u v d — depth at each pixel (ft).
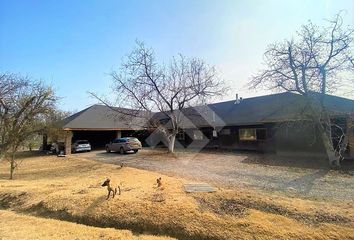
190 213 26.43
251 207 27.09
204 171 49.16
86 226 27.58
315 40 51.90
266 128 74.08
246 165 55.11
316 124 56.49
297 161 56.85
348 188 35.04
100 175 49.49
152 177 44.27
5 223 28.86
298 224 23.16
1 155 56.65
